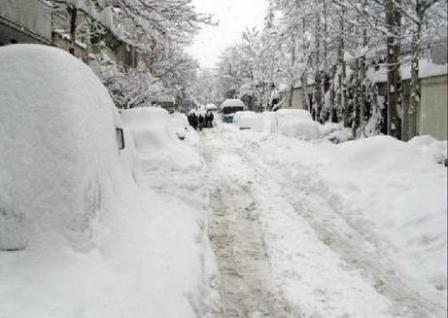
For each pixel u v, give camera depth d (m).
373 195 8.52
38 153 3.62
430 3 12.59
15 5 11.28
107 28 14.29
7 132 3.67
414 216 7.20
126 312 3.17
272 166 13.72
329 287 5.18
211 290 4.96
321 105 30.66
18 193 3.51
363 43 19.14
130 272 3.66
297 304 4.75
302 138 22.03
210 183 10.77
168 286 3.84
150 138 11.34
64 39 15.95
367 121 26.80
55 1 11.88
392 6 13.46
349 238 7.03
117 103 17.58
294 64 32.78
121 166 4.83
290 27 29.09
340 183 9.57
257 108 56.09
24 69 3.91
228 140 23.44
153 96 19.38
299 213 8.31
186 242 5.12
